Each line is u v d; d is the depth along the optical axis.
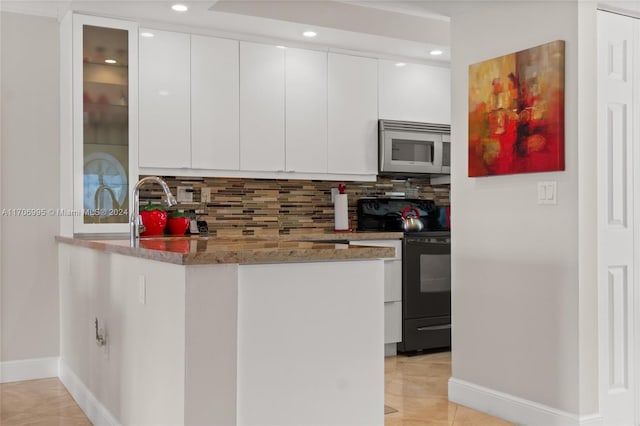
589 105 2.99
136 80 4.07
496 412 3.35
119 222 4.04
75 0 3.74
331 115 4.82
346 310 2.34
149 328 2.38
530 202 3.18
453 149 3.67
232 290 2.07
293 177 4.70
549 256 3.08
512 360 3.29
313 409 2.26
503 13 3.33
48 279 4.21
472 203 3.54
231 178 4.75
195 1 3.74
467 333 3.57
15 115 4.10
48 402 3.63
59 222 4.24
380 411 2.40
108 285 3.02
